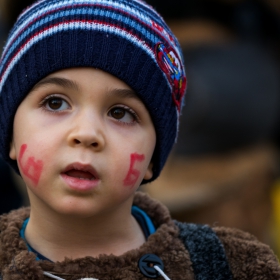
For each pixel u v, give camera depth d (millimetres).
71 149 2801
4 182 5824
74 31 3043
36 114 2953
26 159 2910
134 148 2957
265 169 6789
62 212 2818
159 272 2992
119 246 3102
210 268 3102
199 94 6203
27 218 3293
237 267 3137
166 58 3242
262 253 3193
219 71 6297
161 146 3260
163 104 3193
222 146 6371
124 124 2990
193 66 6285
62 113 2902
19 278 2836
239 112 6328
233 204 6457
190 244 3176
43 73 2996
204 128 6258
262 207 6766
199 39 6406
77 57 2961
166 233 3158
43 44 3057
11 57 3217
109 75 2971
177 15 6398
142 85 3053
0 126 3225
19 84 3074
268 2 6738
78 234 3020
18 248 2986
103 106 2930
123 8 3193
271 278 3098
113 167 2855
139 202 3428
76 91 2904
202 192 6266
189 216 6348
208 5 6430
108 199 2863
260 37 6875
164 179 6281
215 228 3383
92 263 2928
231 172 6422
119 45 3062
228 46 6461
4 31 6855
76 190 2783
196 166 6316
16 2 6574
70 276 2887
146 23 3219
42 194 2869
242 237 3324
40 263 2902
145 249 3049
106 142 2857
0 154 3363
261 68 6555
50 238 3035
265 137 6805
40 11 3201
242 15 6637
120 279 2922
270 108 6633
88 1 3152
